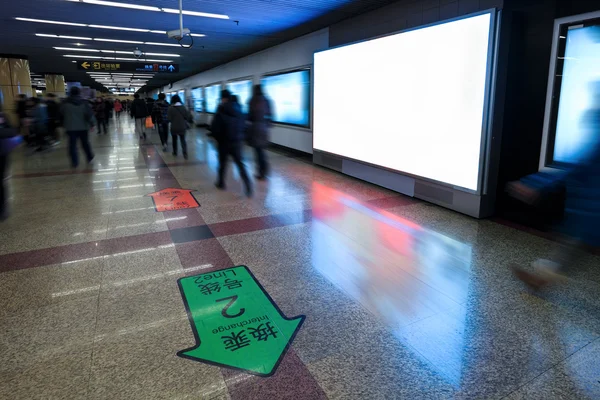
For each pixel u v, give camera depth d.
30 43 11.08
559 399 1.97
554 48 4.12
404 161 5.87
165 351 2.34
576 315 2.73
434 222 4.74
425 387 2.06
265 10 6.88
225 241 4.13
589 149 2.23
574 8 3.97
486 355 2.31
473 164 4.76
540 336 2.49
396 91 5.86
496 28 4.30
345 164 7.56
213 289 3.10
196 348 2.37
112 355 2.30
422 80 5.35
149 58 14.48
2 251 3.85
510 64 4.50
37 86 36.66
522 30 4.43
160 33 9.34
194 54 13.32
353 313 2.77
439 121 5.16
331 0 6.12
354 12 6.90
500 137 4.67
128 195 6.00
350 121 7.10
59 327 2.59
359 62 6.64
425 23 5.55
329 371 2.18
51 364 2.23
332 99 7.61
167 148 11.32
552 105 4.23
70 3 6.51
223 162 6.30
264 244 4.05
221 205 5.48
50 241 4.12
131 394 2.00
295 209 5.30
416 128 5.56
